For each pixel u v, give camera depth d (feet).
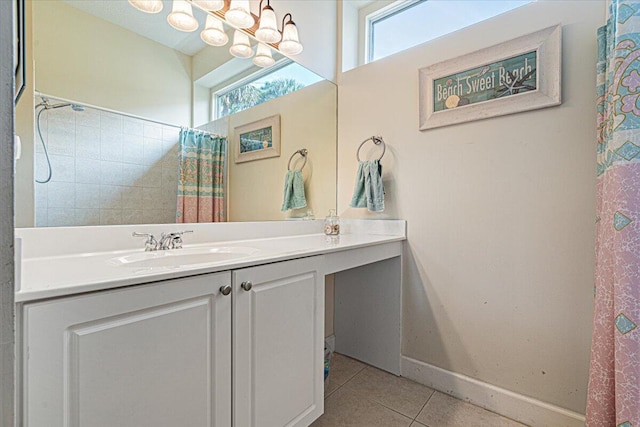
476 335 4.82
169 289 2.38
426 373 5.33
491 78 4.60
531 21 4.29
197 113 4.53
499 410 4.58
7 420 1.05
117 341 2.11
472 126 4.82
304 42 5.96
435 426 4.31
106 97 3.67
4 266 1.05
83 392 1.97
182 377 2.47
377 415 4.54
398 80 5.68
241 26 4.87
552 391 4.18
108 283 2.06
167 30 4.23
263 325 3.11
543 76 4.17
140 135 3.95
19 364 1.75
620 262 2.90
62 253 3.27
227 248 4.18
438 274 5.19
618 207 2.94
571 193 4.02
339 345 6.58
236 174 5.00
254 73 5.24
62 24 3.35
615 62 3.04
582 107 3.94
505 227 4.54
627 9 2.94
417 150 5.42
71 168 3.38
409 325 5.55
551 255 4.17
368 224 6.06
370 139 6.02
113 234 3.65
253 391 3.02
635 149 2.86
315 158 6.25
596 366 3.28
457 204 4.98
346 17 6.71
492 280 4.66
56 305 1.87
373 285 6.00
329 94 6.52
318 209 6.34
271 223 5.46
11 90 1.07
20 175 3.06
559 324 4.13
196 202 4.48
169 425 2.39
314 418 3.73
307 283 3.66
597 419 3.23
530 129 4.32
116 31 3.77
